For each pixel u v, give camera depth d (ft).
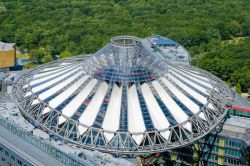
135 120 571.69
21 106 629.92
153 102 595.47
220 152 642.63
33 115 607.78
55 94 624.59
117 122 568.41
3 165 577.84
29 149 553.64
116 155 542.16
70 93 617.62
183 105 599.98
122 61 629.10
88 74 634.02
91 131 559.38
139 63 630.74
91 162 511.40
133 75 616.39
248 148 578.25
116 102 592.60
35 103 621.31
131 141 549.13
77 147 551.59
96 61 645.92
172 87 620.49
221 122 634.84
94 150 546.26
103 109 585.22
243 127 633.20
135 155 547.90
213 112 617.21
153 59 646.74
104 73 624.18
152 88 612.70
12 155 552.41
